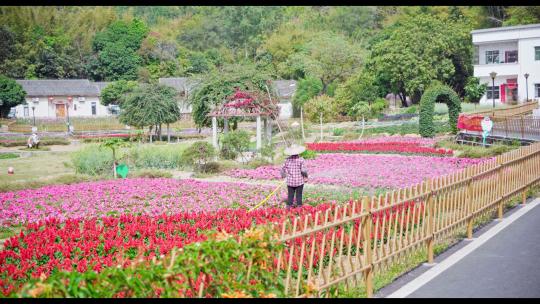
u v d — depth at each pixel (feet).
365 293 27.94
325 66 254.68
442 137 121.39
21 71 289.33
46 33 322.55
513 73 183.11
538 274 30.83
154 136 172.45
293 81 249.55
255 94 109.19
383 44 207.92
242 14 344.28
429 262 33.58
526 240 38.19
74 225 44.14
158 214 52.37
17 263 35.12
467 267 32.45
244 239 21.22
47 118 232.53
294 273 29.04
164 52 303.48
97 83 270.26
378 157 94.99
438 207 34.91
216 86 117.29
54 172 97.71
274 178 76.54
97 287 16.96
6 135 179.73
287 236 22.89
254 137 148.77
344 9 341.21
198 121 124.77
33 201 61.36
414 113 178.91
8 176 92.43
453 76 212.02
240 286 20.45
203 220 44.14
